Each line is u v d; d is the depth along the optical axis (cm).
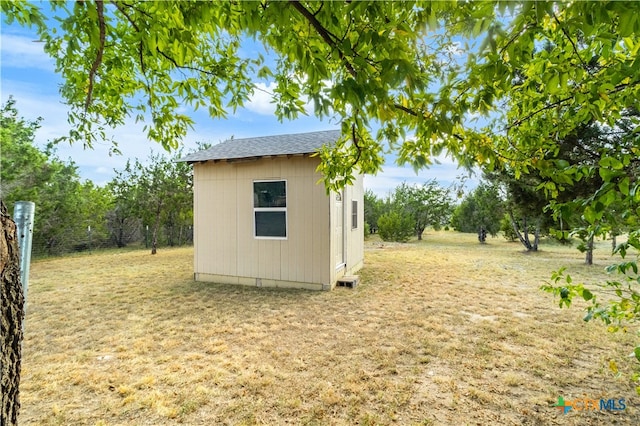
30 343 332
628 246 138
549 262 843
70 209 1181
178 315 424
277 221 598
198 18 129
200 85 230
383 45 105
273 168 595
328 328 373
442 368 273
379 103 113
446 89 144
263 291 559
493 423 203
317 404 224
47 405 224
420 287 575
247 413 215
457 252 1098
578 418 207
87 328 375
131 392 240
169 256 1087
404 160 212
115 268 816
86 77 225
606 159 117
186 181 1285
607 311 158
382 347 317
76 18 124
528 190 625
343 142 276
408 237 1602
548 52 193
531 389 240
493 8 97
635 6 86
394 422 205
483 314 418
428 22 108
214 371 270
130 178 1246
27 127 833
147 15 136
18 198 811
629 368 268
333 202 584
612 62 180
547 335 343
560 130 225
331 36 113
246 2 115
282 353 305
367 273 713
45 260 993
